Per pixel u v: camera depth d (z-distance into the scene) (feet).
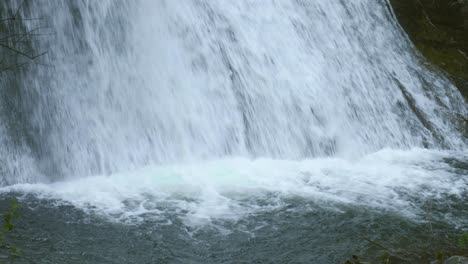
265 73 44.06
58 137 37.50
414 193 35.35
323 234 29.86
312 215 31.78
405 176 38.11
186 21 42.93
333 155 42.91
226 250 28.17
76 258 26.84
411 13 55.31
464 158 43.01
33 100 37.47
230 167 38.32
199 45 42.83
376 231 30.32
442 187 36.47
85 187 34.91
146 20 41.81
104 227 29.81
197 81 41.91
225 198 33.71
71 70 38.88
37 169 36.37
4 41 37.37
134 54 40.93
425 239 29.84
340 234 29.91
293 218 31.42
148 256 27.43
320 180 36.78
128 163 38.19
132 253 27.61
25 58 37.68
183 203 32.81
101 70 39.70
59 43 38.86
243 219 31.17
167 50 41.86
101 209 31.81
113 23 40.63
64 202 32.63
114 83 39.83
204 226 30.30
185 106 40.81
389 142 45.21
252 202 33.19
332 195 34.45
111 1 40.57
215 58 43.01
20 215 30.66
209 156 39.93
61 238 28.53
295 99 43.91
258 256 27.73
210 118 41.04
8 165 35.68
